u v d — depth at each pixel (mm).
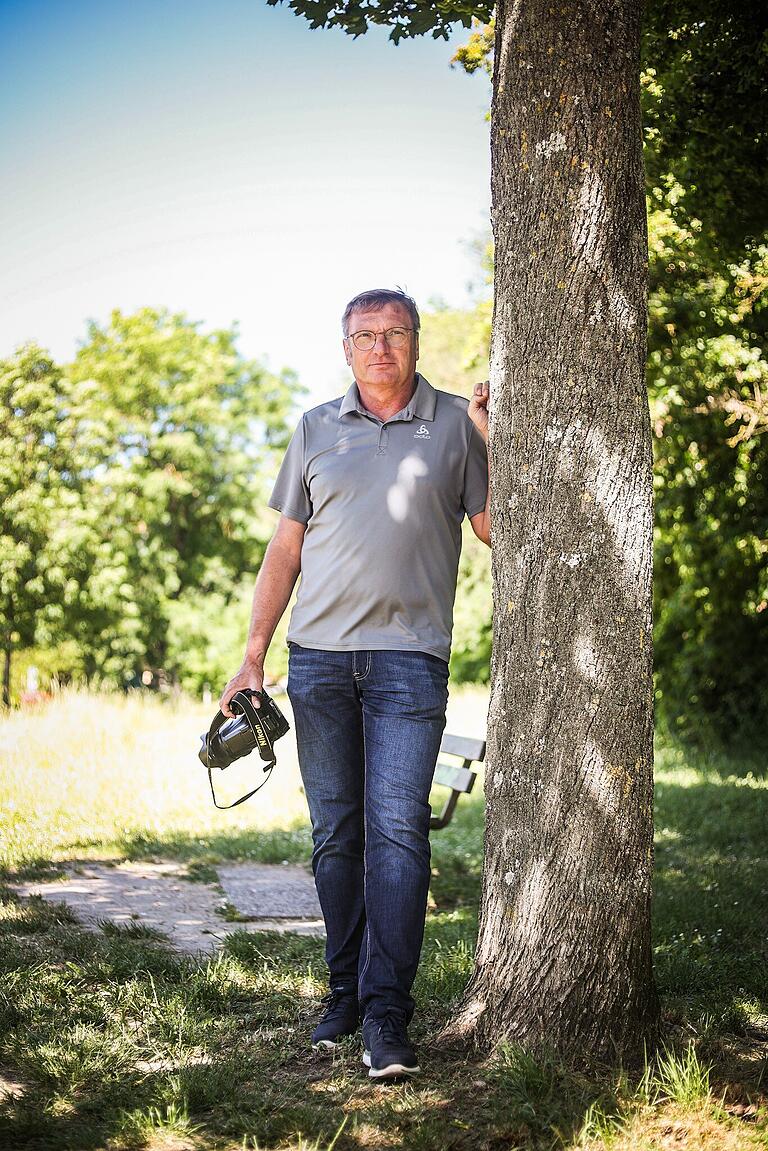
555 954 2855
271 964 3967
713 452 9281
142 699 14703
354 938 3154
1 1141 2473
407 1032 3045
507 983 2912
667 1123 2504
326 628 3131
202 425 34312
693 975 3689
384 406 3234
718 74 5254
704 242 6008
